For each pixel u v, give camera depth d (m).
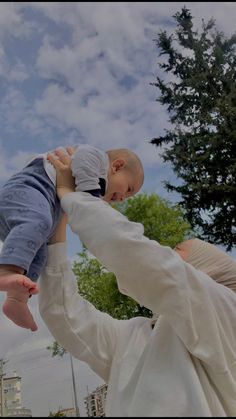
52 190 1.41
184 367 1.05
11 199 1.36
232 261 1.45
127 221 1.13
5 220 1.33
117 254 1.08
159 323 1.18
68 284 1.41
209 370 1.10
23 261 1.21
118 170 1.62
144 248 1.09
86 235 1.12
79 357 1.39
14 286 1.17
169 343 1.13
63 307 1.38
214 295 1.17
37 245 1.27
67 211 1.20
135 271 1.08
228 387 1.08
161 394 1.02
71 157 1.38
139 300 1.14
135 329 1.38
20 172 1.46
